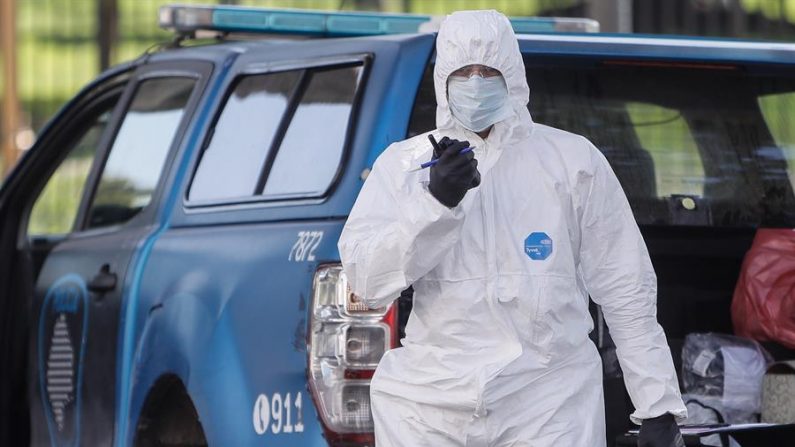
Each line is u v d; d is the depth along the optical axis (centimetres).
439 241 1149
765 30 3481
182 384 1591
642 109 1548
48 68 5106
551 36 1485
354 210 1228
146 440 1625
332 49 1525
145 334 1627
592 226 1220
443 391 1190
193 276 1559
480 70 1201
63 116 1991
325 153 1469
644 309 1220
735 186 1580
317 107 1514
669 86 1560
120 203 1808
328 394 1362
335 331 1362
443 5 4197
